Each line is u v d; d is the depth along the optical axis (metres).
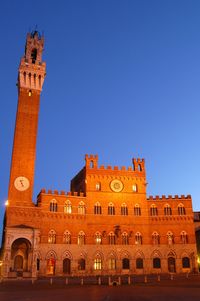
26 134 103.00
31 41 114.00
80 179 115.38
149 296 43.47
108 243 102.62
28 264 87.25
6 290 54.78
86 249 100.12
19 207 94.31
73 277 88.62
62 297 42.31
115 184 109.38
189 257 103.69
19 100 106.25
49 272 94.88
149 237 105.69
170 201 109.69
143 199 109.62
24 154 100.38
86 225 102.62
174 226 106.94
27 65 109.69
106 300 38.25
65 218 100.81
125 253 102.75
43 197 99.94
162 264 103.19
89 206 104.75
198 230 121.06
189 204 109.25
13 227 87.94
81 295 45.19
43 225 97.44
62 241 98.19
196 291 50.66
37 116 106.38
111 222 104.94
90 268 98.50
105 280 78.62
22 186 96.81
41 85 110.12
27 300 38.75
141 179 112.06
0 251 102.25
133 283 70.25
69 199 103.38
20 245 92.00
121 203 107.75
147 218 107.62
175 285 63.88
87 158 110.50
